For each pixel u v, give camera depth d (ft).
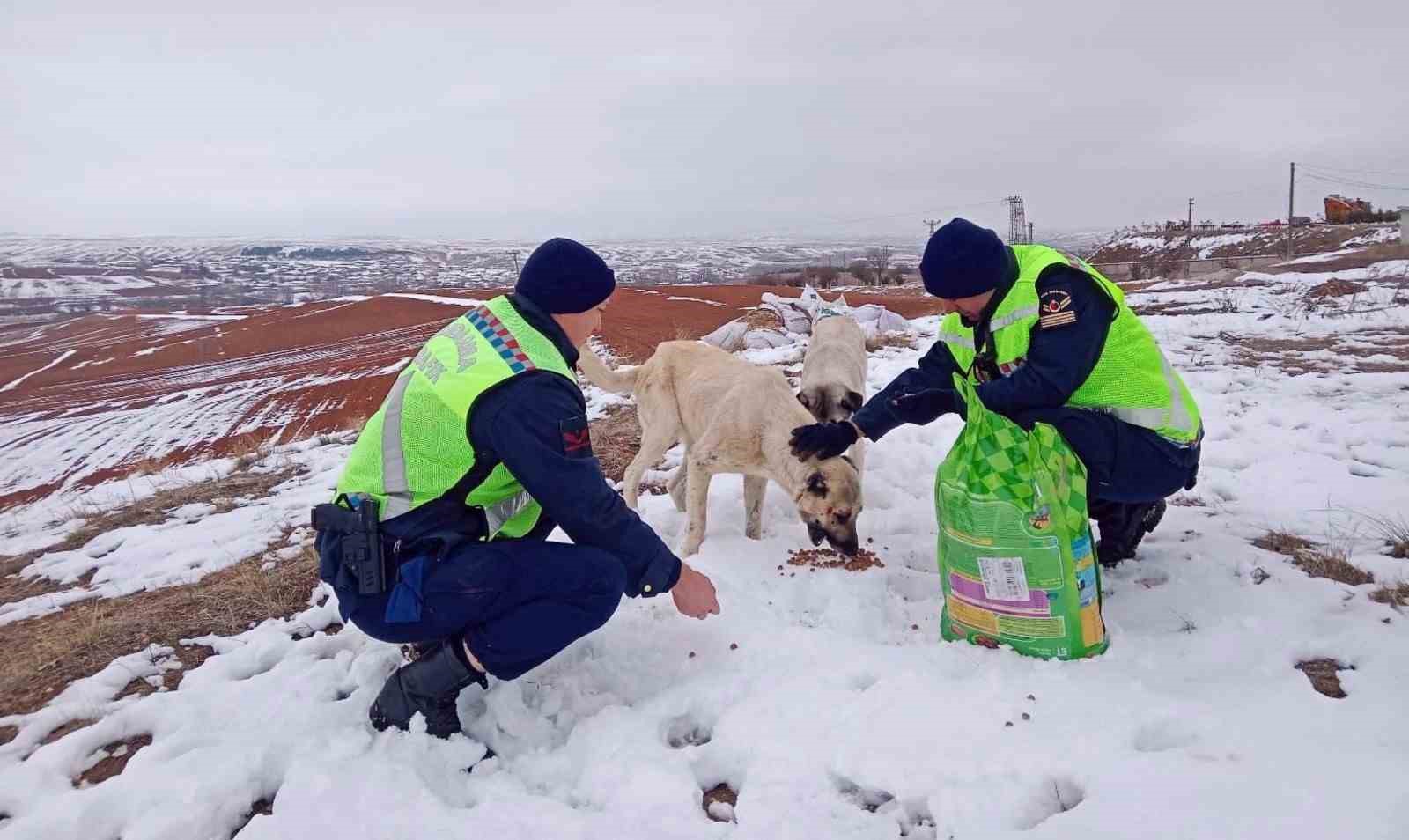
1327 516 13.98
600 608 9.53
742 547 14.90
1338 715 8.21
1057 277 10.63
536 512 10.36
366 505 9.09
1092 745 8.05
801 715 9.14
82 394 90.02
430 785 8.60
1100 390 11.09
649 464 17.62
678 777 8.30
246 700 10.27
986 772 7.89
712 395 15.84
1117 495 11.71
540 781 8.79
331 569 9.25
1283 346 31.42
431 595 9.00
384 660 10.84
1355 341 31.50
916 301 91.50
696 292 127.95
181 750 9.34
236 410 71.46
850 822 7.56
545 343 9.44
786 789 8.01
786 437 14.33
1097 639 10.00
